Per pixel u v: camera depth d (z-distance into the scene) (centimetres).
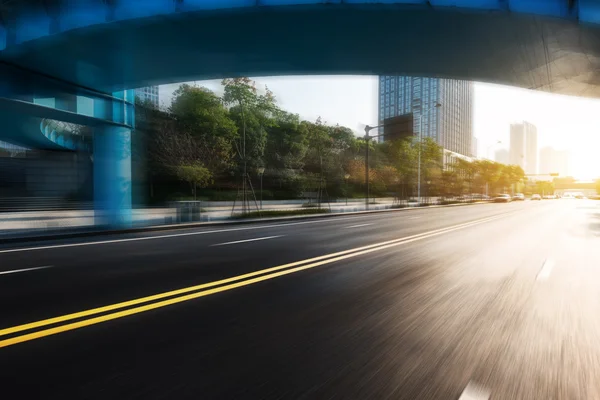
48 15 1055
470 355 318
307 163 4391
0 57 1186
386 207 3381
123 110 1619
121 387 256
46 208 2553
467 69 1456
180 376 273
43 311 426
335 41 1193
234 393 250
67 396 244
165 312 425
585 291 540
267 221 1897
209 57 1285
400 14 1016
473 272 664
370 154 5500
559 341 352
